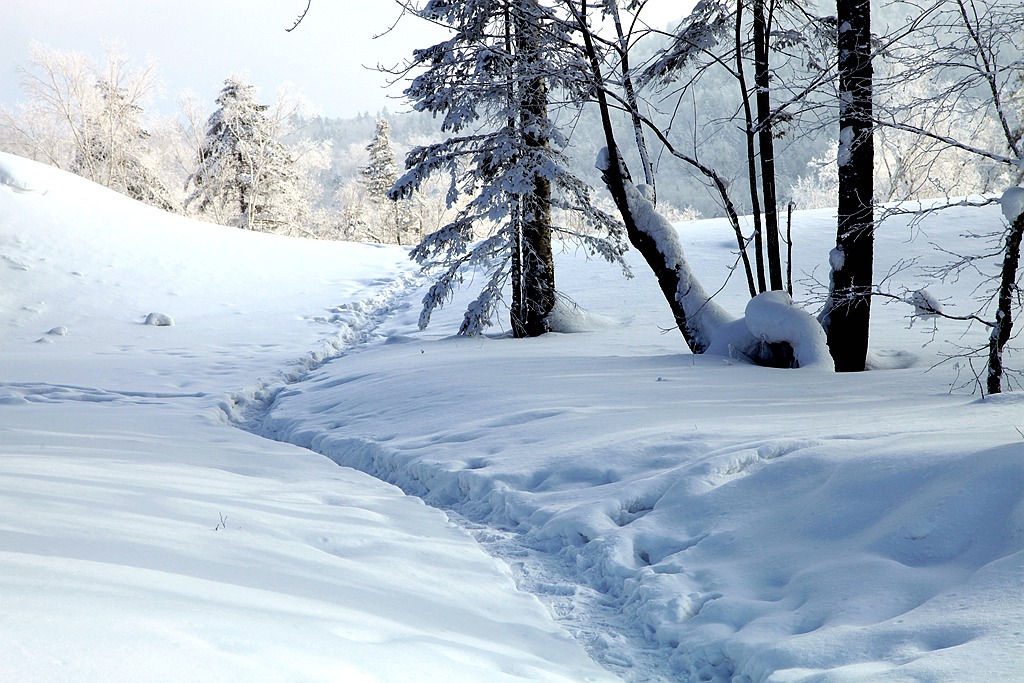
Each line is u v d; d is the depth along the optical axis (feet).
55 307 64.28
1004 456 12.98
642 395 28.32
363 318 66.69
